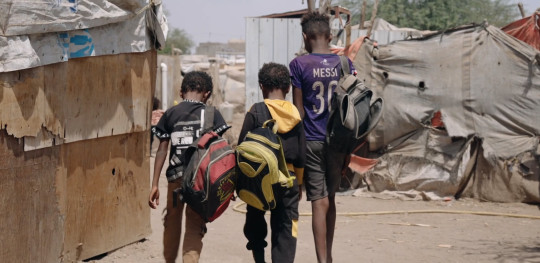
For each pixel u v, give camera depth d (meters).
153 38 5.71
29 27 4.06
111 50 5.05
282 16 15.62
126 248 5.54
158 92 19.33
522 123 8.98
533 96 8.94
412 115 9.35
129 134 5.54
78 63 4.71
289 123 4.27
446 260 5.55
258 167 4.04
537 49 9.89
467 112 9.14
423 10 29.70
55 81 4.45
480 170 9.14
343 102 4.50
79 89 4.75
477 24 9.21
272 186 4.10
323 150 4.63
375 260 5.56
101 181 5.18
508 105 9.02
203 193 4.04
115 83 5.20
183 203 4.58
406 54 9.42
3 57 3.88
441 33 9.38
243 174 4.15
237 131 18.88
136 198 5.72
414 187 9.36
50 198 4.49
